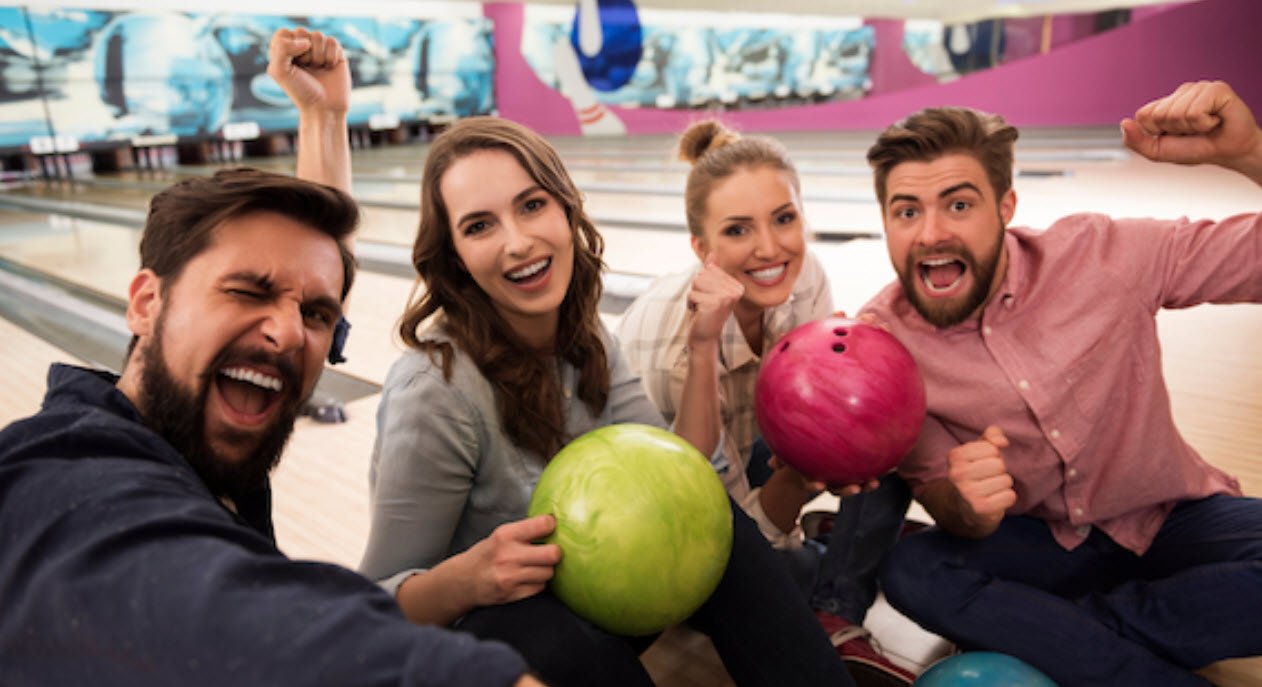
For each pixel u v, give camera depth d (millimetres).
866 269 3391
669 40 10781
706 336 1178
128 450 605
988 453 1038
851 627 1198
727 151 1289
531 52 11523
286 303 689
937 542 1186
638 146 9461
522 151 979
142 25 8523
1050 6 8484
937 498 1179
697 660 1230
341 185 1308
